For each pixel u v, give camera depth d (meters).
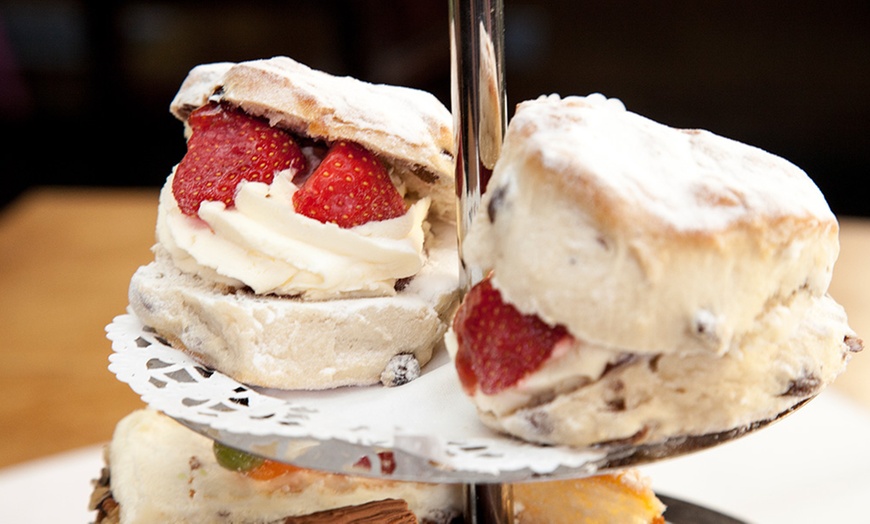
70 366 0.54
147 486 0.36
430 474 0.29
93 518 0.43
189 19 1.07
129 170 1.14
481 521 0.33
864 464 0.47
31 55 1.11
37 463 0.47
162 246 0.36
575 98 0.32
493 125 0.32
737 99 1.06
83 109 1.12
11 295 0.63
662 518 0.37
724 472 0.47
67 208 0.81
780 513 0.44
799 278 0.30
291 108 0.33
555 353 0.29
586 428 0.29
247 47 1.07
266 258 0.34
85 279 0.66
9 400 0.51
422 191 0.36
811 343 0.31
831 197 1.06
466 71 0.32
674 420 0.30
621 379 0.29
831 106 1.04
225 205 0.34
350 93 0.34
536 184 0.29
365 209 0.34
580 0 1.07
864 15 1.00
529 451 0.29
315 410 0.32
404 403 0.32
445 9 1.00
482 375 0.30
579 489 0.37
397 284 0.35
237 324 0.33
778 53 1.04
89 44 1.09
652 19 1.06
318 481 0.36
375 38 1.02
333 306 0.33
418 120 0.35
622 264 0.28
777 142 1.07
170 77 1.10
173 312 0.34
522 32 1.09
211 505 0.36
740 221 0.29
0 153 1.12
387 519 0.34
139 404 0.51
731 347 0.30
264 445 0.30
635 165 0.29
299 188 0.34
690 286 0.29
